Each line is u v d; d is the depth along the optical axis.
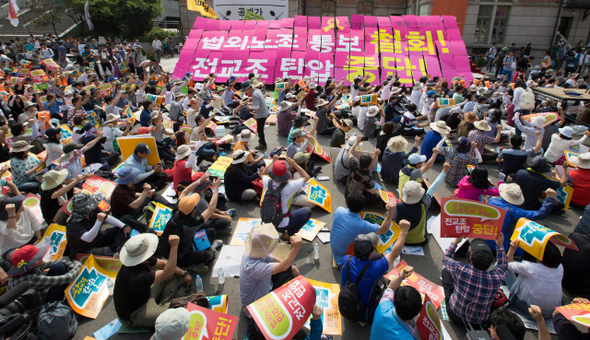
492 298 3.41
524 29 22.20
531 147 7.96
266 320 2.97
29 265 3.62
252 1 22.36
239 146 6.89
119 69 17.33
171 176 7.08
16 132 7.87
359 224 4.25
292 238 3.32
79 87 12.46
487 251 3.36
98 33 28.80
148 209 5.29
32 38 26.25
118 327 3.73
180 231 4.18
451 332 3.66
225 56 16.33
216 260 4.77
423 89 12.08
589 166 5.73
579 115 9.04
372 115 9.37
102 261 4.39
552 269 3.57
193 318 2.92
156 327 2.46
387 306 2.90
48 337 3.44
